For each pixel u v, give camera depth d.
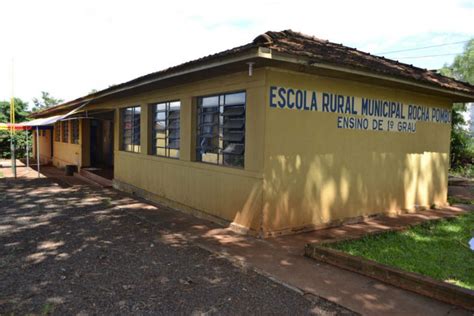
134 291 4.30
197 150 8.25
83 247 5.90
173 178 8.95
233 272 4.90
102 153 17.55
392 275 4.53
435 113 9.48
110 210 8.71
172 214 8.26
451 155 18.95
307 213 6.90
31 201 9.86
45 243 6.11
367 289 4.40
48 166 20.34
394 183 8.52
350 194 7.59
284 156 6.48
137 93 10.26
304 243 6.14
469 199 11.09
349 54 7.31
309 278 4.71
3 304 3.97
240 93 6.91
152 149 10.25
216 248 5.85
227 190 7.13
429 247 6.11
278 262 5.26
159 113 9.82
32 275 4.76
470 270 5.08
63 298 4.12
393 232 6.95
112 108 12.51
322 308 3.95
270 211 6.39
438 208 9.59
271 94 6.21
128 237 6.46
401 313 3.84
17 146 25.78
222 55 5.62
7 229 6.99
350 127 7.48
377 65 7.17
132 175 11.20
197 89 7.87
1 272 4.86
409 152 8.83
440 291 4.12
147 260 5.32
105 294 4.22
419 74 8.46
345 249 5.75
